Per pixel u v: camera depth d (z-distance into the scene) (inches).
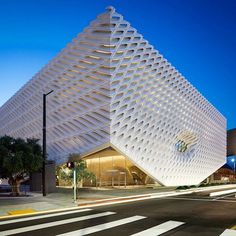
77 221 610.9
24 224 585.0
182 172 2342.5
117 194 1326.3
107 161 1956.2
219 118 3321.9
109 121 1685.5
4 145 1211.2
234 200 1061.8
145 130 1918.1
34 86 2222.0
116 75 1729.8
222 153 3398.1
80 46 1830.7
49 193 1338.6
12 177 1221.1
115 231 505.0
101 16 1744.6
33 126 2242.9
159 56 2049.7
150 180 2134.6
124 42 1769.2
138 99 1866.4
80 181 1708.9
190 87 2504.9
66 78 1927.9
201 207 844.0
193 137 2546.8
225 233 487.5
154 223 580.4
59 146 1966.0
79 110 1845.5
